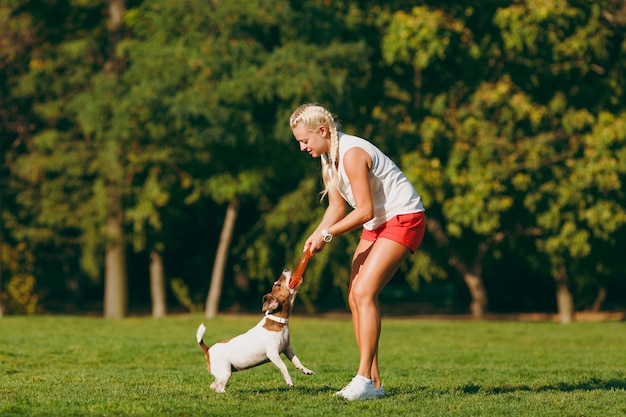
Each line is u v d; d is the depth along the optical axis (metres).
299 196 21.33
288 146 20.98
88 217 22.25
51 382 7.79
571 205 20.30
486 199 19.72
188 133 21.02
